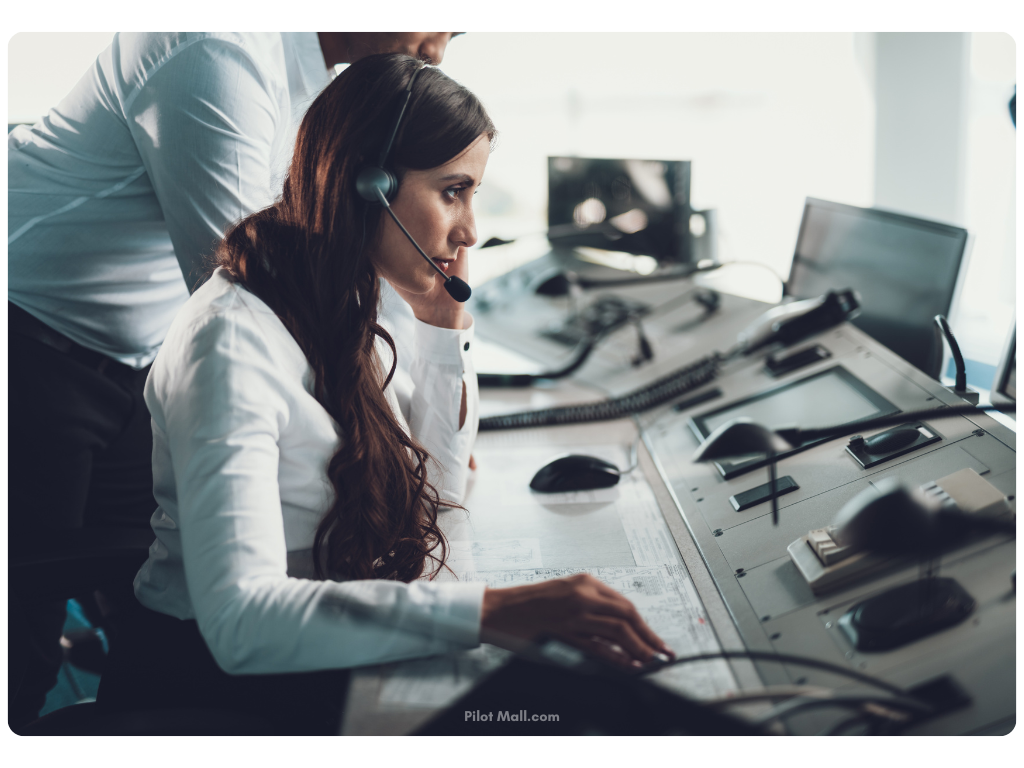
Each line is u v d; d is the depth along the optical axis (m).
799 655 0.71
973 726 0.60
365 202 0.89
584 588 0.74
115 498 1.51
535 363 1.71
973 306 1.83
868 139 2.11
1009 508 0.78
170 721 0.67
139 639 0.90
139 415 1.51
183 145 1.16
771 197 2.36
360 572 0.92
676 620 0.81
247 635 0.71
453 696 0.71
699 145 2.46
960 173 2.01
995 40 1.90
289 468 0.88
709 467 1.12
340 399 0.90
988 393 1.11
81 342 1.38
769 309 1.67
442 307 1.12
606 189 2.14
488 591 0.76
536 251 2.35
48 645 1.39
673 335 1.69
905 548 0.74
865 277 1.41
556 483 1.15
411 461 1.00
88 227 1.32
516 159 2.70
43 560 0.99
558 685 0.70
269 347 0.84
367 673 0.74
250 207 1.20
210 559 0.73
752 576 0.85
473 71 2.54
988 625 0.66
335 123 0.87
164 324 1.49
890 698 0.63
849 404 1.12
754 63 2.30
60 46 2.29
